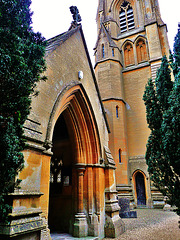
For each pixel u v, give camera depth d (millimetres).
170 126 6270
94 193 8867
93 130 9445
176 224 11336
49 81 6434
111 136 21641
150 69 25016
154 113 7992
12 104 3139
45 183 5539
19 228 3953
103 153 10305
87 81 9617
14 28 3463
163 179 7168
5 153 2945
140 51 27453
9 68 2984
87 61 10031
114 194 10266
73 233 8023
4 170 3010
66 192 9922
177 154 5867
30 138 4781
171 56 7645
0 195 3098
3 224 3836
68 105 8539
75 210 8539
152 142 7922
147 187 20828
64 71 7520
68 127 9141
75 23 10055
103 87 23797
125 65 27594
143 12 29766
